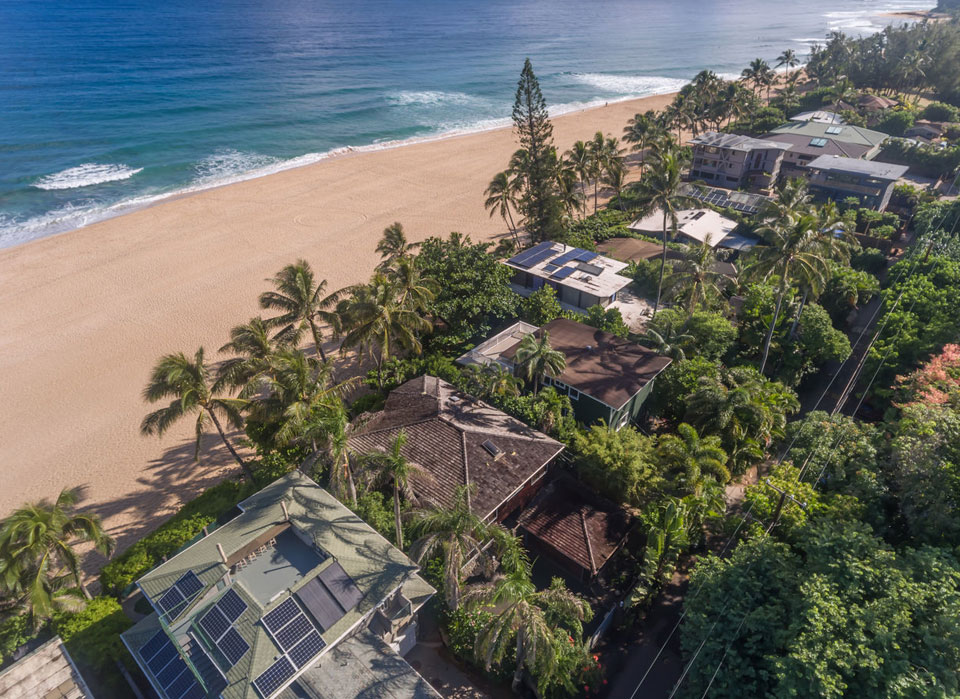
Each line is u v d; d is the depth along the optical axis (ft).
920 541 82.07
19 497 129.18
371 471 90.48
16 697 77.05
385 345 133.39
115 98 456.86
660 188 169.27
